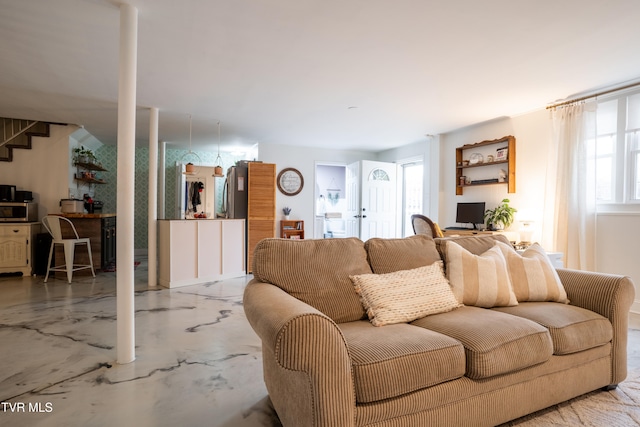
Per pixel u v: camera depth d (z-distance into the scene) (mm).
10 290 4164
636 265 3484
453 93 3867
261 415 1713
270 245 1898
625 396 1923
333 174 8438
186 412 1729
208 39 2676
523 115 4641
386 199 7066
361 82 3553
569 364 1797
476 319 1730
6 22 2422
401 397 1360
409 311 1790
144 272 5516
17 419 1644
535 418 1717
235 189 5590
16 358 2311
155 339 2672
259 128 5621
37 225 5227
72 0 2168
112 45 2764
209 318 3191
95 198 6867
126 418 1670
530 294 2129
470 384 1505
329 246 2027
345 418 1223
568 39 2633
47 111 4641
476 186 5305
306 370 1186
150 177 4520
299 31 2551
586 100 3896
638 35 2564
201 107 4465
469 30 2514
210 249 4867
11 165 5195
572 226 3857
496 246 2332
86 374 2105
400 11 2279
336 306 1802
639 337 2768
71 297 3840
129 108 2268
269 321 1271
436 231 4391
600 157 3842
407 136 6117
